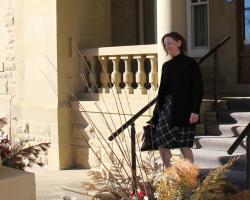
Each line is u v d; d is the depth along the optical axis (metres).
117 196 4.65
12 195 3.43
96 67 11.19
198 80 6.81
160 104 7.18
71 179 9.80
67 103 11.18
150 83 10.14
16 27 12.08
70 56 11.22
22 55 11.95
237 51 11.37
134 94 10.12
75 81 11.27
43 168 11.13
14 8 12.19
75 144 11.20
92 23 11.70
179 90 6.85
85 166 11.00
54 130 11.11
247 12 11.38
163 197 4.13
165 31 9.10
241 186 7.00
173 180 4.16
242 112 9.12
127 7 13.12
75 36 11.32
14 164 4.84
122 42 13.02
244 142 8.08
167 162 7.02
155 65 9.84
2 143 4.90
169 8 9.05
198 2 12.46
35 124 11.61
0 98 12.66
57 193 8.55
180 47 7.01
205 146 8.50
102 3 11.95
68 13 11.22
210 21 11.73
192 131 6.98
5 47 12.55
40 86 11.49
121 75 10.82
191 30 12.51
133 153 6.77
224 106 9.55
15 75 12.26
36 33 11.52
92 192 7.27
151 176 5.66
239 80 11.38
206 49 12.15
